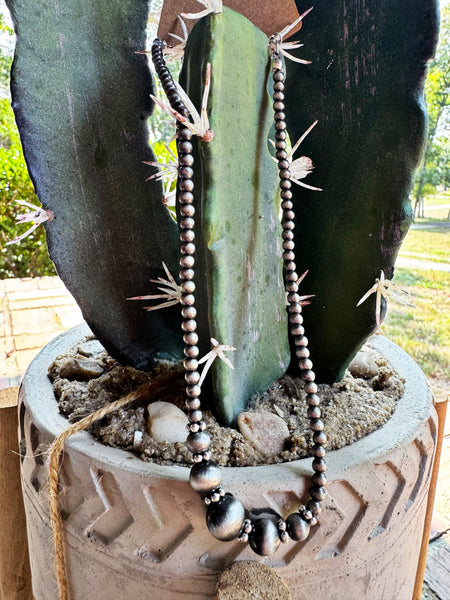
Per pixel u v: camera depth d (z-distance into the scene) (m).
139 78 0.23
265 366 0.23
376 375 0.26
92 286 0.24
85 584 0.20
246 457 0.20
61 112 0.22
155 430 0.20
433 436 0.23
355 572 0.19
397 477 0.20
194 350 0.18
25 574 0.30
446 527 0.40
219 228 0.18
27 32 0.20
